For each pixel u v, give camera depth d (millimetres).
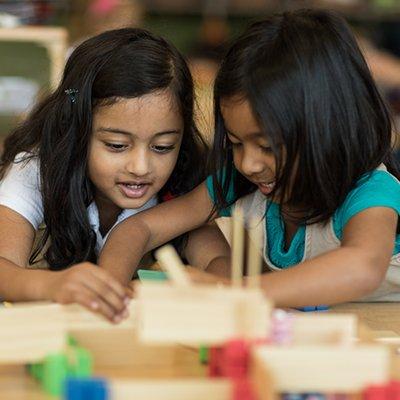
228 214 2227
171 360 1445
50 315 1354
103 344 1437
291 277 1650
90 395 1179
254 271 1351
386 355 1234
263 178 1876
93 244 2244
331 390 1215
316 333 1307
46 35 3891
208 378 1325
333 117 1845
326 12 1959
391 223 1840
